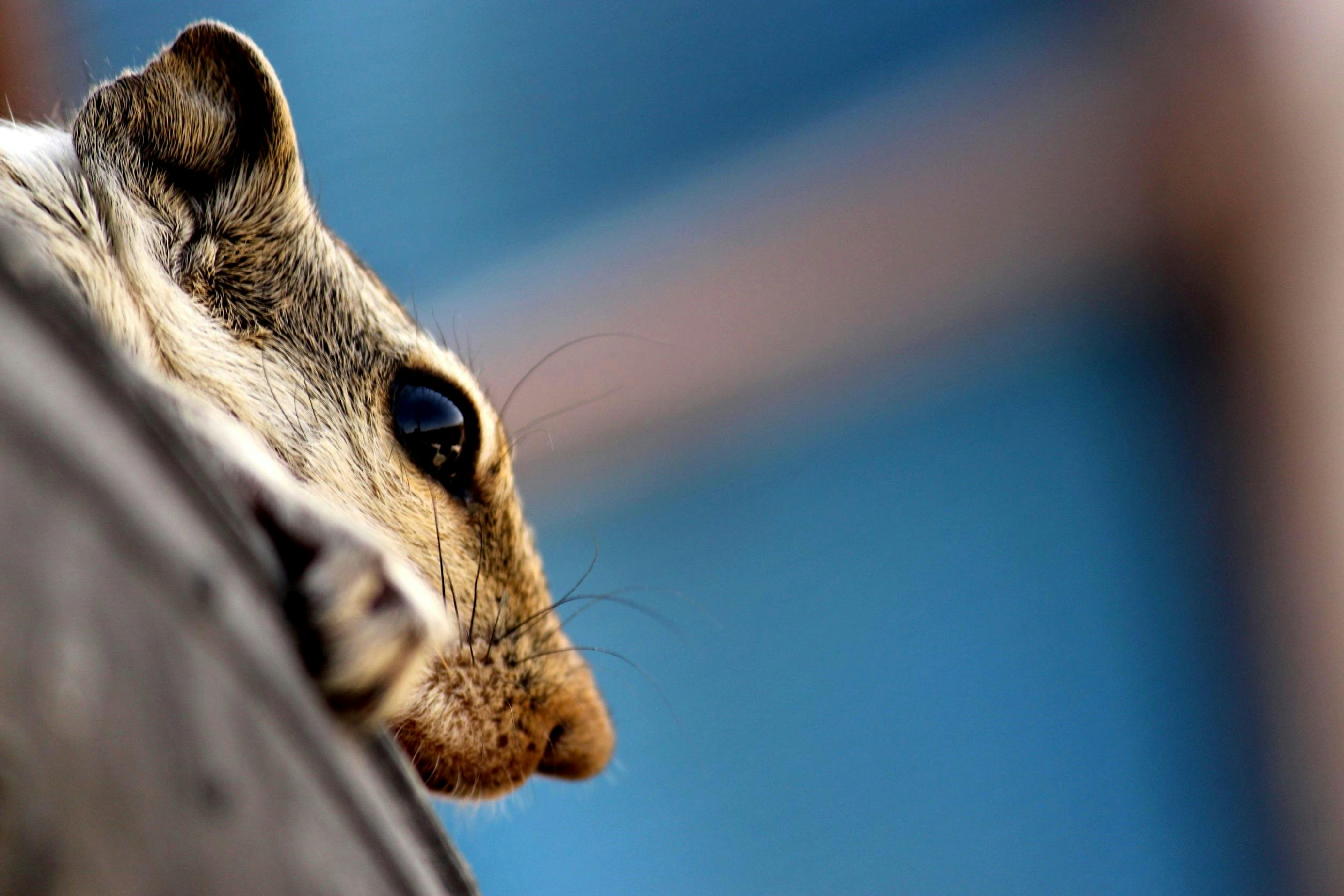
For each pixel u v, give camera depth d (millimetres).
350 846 347
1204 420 682
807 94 749
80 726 271
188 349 607
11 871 262
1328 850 676
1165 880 687
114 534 286
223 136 610
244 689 318
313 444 610
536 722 616
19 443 270
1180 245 677
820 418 744
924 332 703
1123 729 691
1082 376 692
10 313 278
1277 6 669
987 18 694
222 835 299
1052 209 686
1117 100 679
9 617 263
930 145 695
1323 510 674
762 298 728
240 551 335
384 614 498
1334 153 669
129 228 606
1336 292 671
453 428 615
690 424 747
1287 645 678
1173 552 687
